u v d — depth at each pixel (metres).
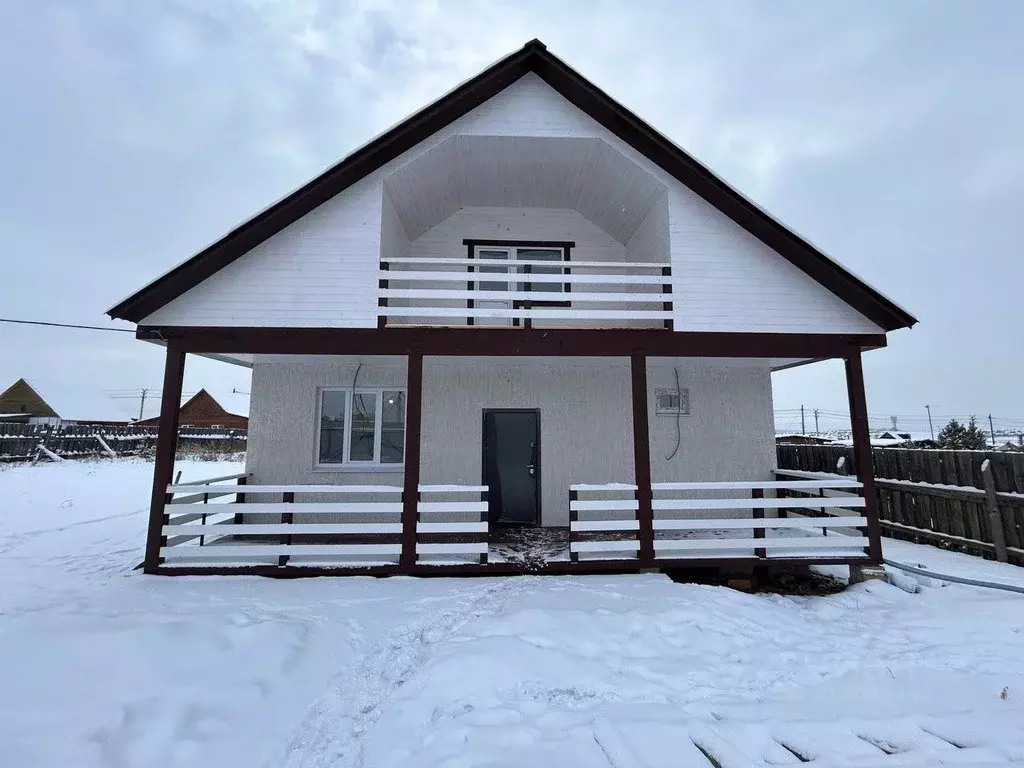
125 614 5.18
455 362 8.62
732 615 5.50
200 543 7.73
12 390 37.50
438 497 9.01
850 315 7.63
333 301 7.29
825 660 4.63
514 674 4.11
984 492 7.58
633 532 8.56
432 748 3.25
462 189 9.45
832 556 6.91
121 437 24.48
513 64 7.85
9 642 4.29
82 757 3.09
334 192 7.48
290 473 8.80
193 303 7.15
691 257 7.71
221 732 3.46
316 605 5.66
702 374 9.33
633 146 7.94
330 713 3.85
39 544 8.43
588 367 9.21
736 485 7.00
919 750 3.32
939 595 6.23
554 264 7.58
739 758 3.16
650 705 3.86
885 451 9.30
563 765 3.06
